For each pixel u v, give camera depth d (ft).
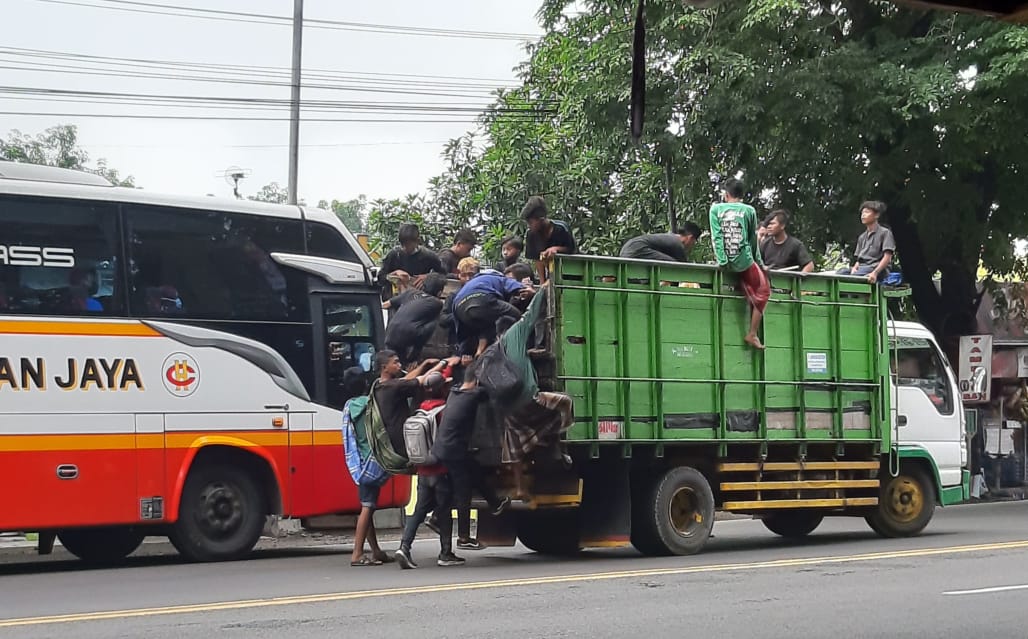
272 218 46.98
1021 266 82.17
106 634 26.40
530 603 30.86
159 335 43.73
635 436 41.81
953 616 28.89
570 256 40.27
